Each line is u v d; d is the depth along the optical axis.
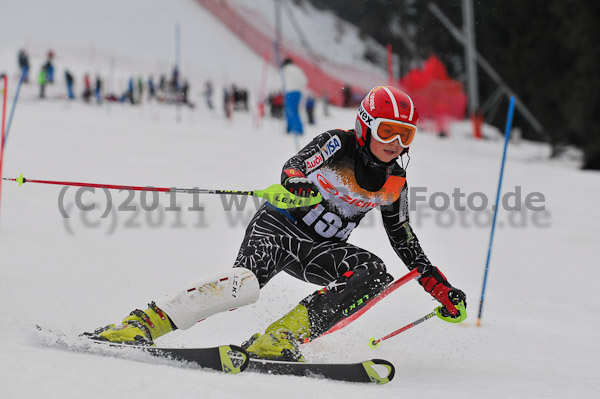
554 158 94.88
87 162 35.44
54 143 41.25
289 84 59.75
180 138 50.62
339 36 150.50
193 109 91.06
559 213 39.25
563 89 90.81
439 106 97.75
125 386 6.94
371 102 10.48
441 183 43.91
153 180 32.12
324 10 157.12
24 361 7.25
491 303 18.34
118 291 13.66
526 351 13.14
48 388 6.48
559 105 95.00
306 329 9.80
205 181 33.47
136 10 145.75
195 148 45.62
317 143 10.49
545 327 15.95
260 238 10.49
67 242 18.69
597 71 85.50
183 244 20.88
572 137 94.62
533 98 100.06
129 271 16.00
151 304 9.53
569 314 18.03
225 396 7.08
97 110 78.06
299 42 149.25
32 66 110.06
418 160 53.94
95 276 14.88
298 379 8.50
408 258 11.49
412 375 10.08
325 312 9.87
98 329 9.23
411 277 10.43
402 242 11.45
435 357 11.88
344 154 10.68
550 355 13.00
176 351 8.57
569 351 13.61
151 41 138.38
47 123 51.75
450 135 97.94
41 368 7.07
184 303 9.41
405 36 121.56
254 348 9.36
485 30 118.12
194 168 37.19
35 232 19.55
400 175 11.00
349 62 145.88
